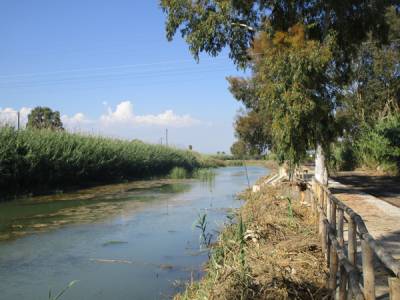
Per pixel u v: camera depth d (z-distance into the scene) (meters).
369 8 16.14
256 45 16.05
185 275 9.52
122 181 35.53
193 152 68.38
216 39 16.45
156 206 20.09
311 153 20.78
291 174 19.39
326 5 15.73
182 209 19.00
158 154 44.59
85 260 10.88
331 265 6.23
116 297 8.34
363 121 32.28
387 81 34.75
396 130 29.27
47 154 26.03
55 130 31.70
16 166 23.77
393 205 14.71
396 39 32.50
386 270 7.16
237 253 8.86
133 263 10.55
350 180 25.52
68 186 29.20
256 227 10.51
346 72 17.41
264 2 16.11
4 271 10.06
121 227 15.02
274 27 15.85
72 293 8.62
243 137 33.06
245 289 6.78
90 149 31.38
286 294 6.56
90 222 15.99
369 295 4.45
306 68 14.12
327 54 14.28
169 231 14.24
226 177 41.88
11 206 20.19
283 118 14.65
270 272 7.27
